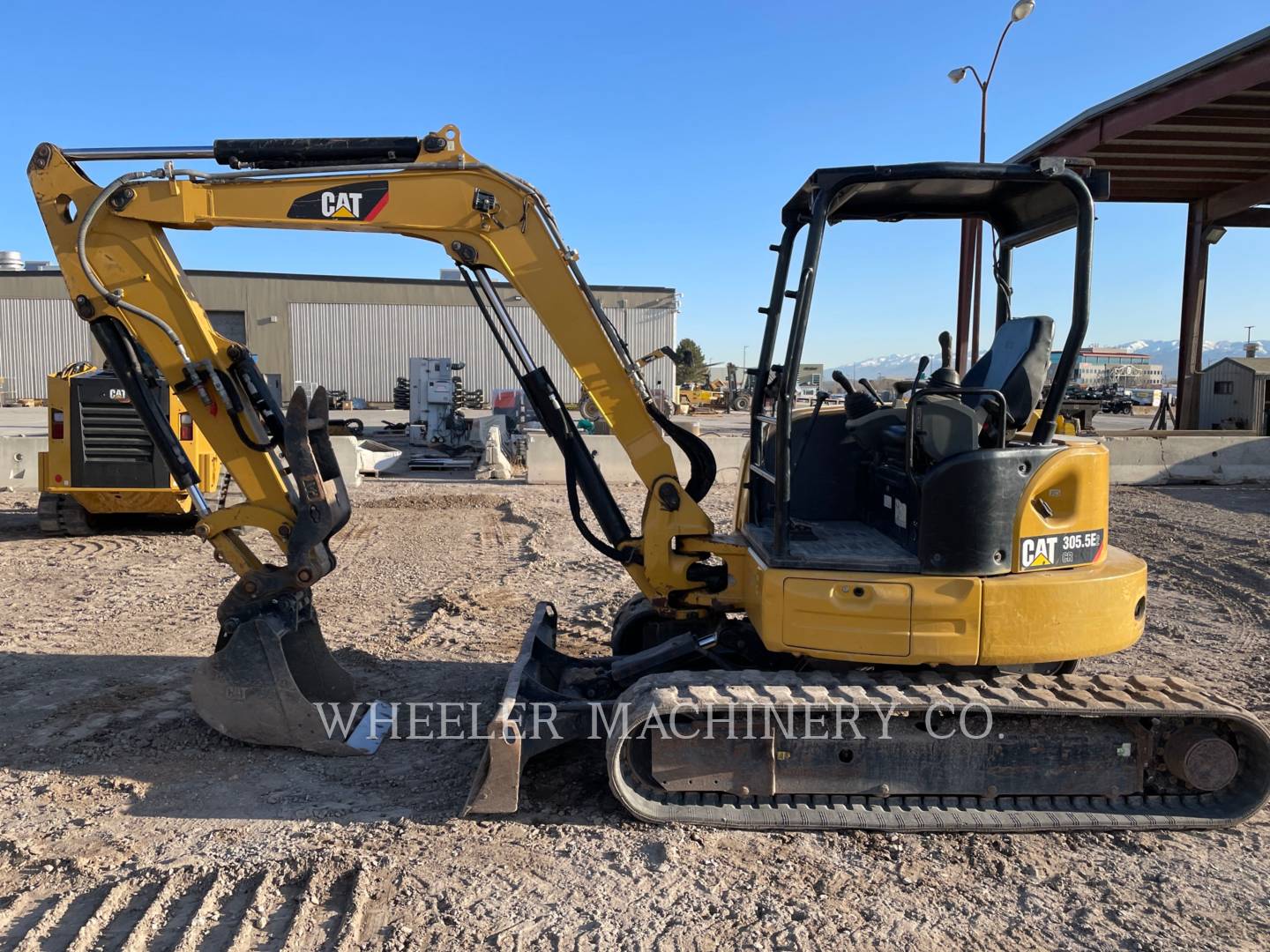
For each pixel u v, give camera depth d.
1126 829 3.77
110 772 4.27
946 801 3.87
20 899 3.24
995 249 4.68
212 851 3.56
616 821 3.84
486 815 3.88
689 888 3.34
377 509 12.23
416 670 5.82
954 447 3.76
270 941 3.01
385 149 4.38
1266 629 6.83
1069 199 3.94
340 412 32.59
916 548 3.85
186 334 4.43
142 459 9.55
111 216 4.33
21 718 4.90
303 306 39.31
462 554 9.51
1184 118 13.59
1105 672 5.84
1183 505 12.73
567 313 4.44
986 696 3.72
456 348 40.41
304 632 4.98
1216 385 24.34
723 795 3.89
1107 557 4.15
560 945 3.00
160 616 7.00
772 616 3.82
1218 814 3.81
